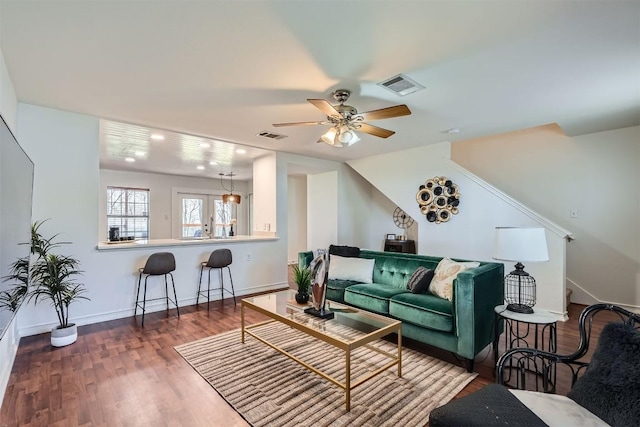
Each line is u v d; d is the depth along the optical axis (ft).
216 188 29.22
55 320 11.05
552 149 15.93
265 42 6.87
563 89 9.36
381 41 6.82
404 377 7.89
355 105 10.57
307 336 10.53
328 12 5.85
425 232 16.85
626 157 13.87
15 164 6.28
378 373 7.37
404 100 10.20
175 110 11.14
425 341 9.12
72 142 11.41
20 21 6.06
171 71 8.21
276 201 18.04
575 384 4.75
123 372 8.13
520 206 13.75
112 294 12.33
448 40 6.79
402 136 14.83
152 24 6.21
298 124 10.09
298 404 6.75
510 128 13.46
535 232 7.47
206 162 20.95
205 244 15.10
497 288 9.54
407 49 7.14
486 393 4.50
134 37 6.66
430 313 8.87
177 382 7.65
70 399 6.93
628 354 4.25
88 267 11.77
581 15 5.92
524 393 4.71
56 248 11.10
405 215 22.00
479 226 14.93
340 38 6.71
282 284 18.13
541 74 8.37
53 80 8.73
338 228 21.22
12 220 6.10
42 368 8.33
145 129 13.55
